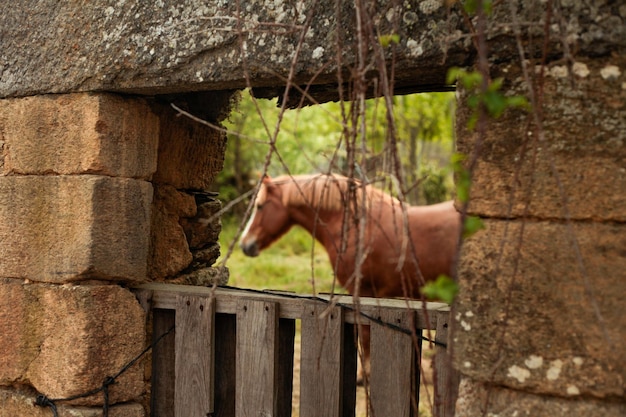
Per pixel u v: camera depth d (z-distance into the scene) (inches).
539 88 89.4
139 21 119.7
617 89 87.4
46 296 127.6
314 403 120.0
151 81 119.1
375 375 117.0
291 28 106.6
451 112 444.5
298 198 254.8
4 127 132.8
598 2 87.3
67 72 125.6
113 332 127.6
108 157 125.0
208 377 126.9
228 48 112.4
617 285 86.7
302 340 121.3
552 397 90.0
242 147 603.8
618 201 86.9
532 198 90.4
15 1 131.6
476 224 80.0
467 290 94.1
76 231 124.1
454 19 95.2
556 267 89.4
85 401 125.9
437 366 113.2
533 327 90.0
